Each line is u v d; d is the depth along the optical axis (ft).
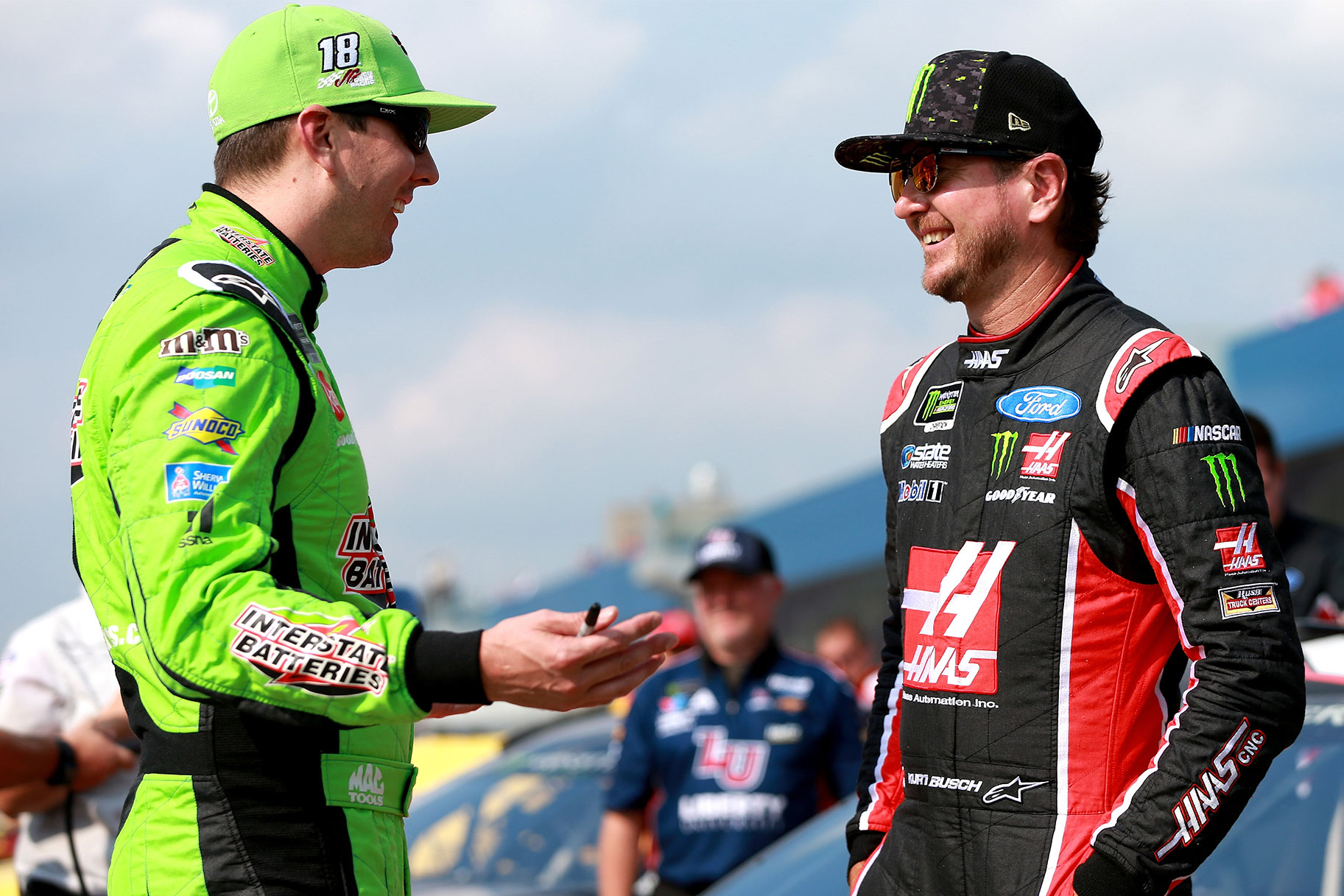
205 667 21.54
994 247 26.03
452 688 21.33
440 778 72.28
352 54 26.13
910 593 26.04
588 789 56.75
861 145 27.02
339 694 21.39
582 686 21.38
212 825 22.95
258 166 25.99
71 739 40.01
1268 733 22.34
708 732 51.03
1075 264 26.23
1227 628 22.48
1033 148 25.81
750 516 255.70
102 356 23.81
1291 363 132.05
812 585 250.78
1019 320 26.20
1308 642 36.55
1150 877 22.33
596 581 333.01
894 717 27.53
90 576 24.38
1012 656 24.13
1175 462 23.00
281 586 22.41
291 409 23.54
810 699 51.34
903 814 25.88
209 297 23.44
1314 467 137.59
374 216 26.58
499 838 55.72
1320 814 31.04
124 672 24.50
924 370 27.89
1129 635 23.79
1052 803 23.63
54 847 40.98
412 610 67.46
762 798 50.06
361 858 23.65
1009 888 23.58
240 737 23.12
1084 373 24.41
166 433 22.34
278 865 22.88
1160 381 23.58
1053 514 23.98
